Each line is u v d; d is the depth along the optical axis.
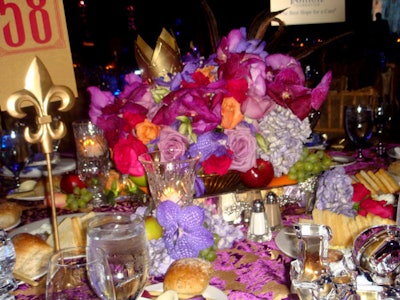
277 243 0.95
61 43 0.77
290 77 0.96
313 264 0.59
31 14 0.73
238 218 1.09
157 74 1.03
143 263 0.72
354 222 0.95
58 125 0.80
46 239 1.07
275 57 1.00
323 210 1.00
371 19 6.63
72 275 0.63
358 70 4.93
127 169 0.96
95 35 6.27
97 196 1.40
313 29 6.44
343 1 4.81
